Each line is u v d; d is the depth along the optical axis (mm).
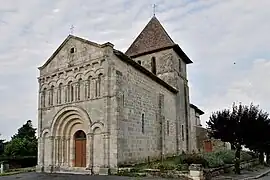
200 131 40844
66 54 23609
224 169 20875
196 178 16172
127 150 20609
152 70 33406
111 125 19906
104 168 19359
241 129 21781
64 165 22453
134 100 22656
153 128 25312
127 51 35750
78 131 22609
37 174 20609
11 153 37062
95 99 21062
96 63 21516
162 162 21625
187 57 36250
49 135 23344
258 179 19094
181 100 33750
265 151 35156
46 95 24484
